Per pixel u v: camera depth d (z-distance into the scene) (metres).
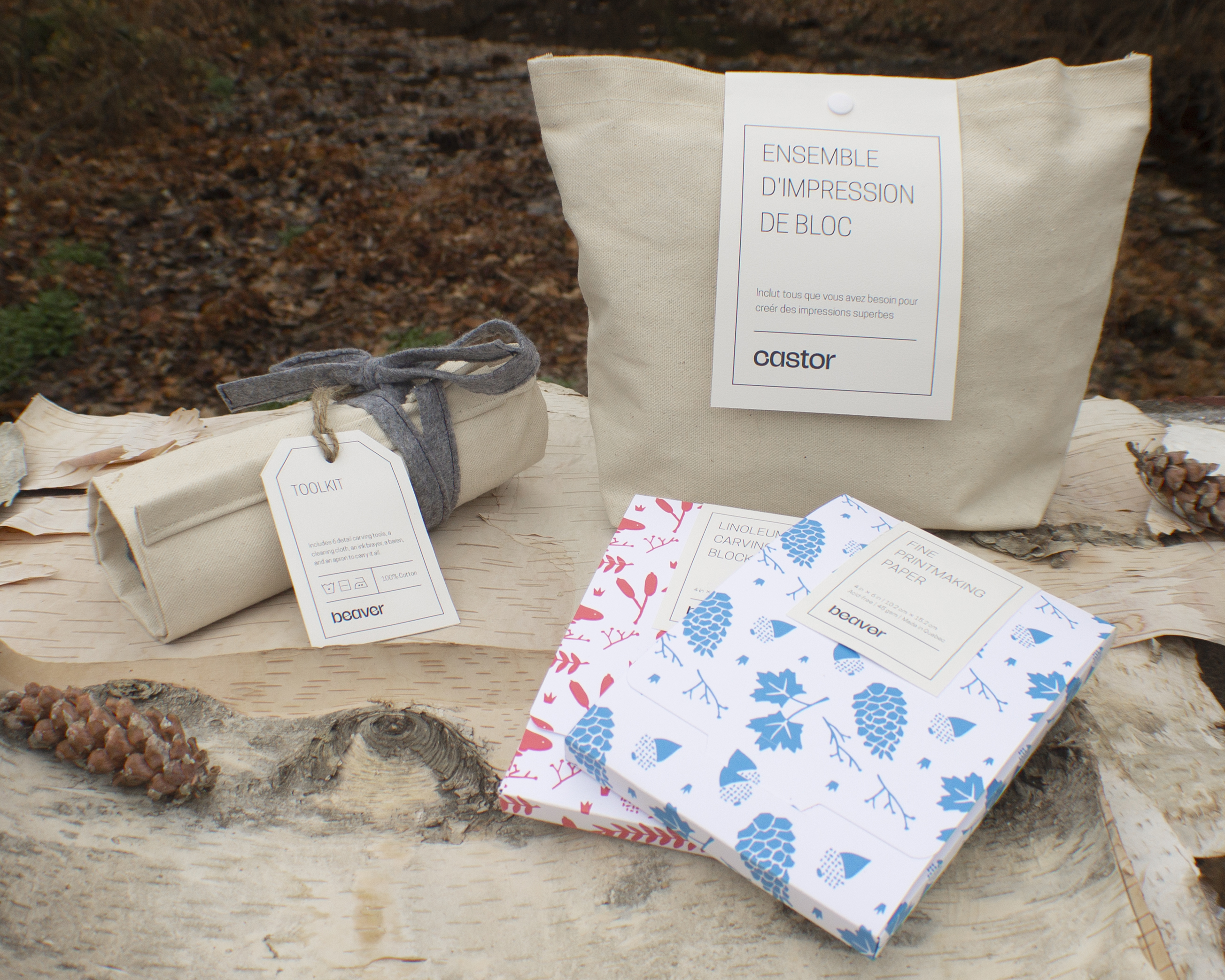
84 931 0.65
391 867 0.71
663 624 0.84
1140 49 3.54
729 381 0.96
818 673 0.73
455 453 1.01
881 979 0.64
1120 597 1.00
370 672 0.92
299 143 3.59
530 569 1.06
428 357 0.98
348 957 0.65
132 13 3.76
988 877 0.71
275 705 0.87
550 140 0.97
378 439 0.97
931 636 0.75
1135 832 0.76
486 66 4.27
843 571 0.82
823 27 4.48
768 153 0.93
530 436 1.10
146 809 0.75
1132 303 2.78
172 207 3.16
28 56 3.47
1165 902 0.71
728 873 0.71
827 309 0.94
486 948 0.66
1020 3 4.06
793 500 1.06
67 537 1.08
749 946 0.66
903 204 0.93
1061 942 0.66
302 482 0.91
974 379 0.98
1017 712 0.70
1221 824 0.77
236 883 0.70
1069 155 0.93
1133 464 1.23
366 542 0.93
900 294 0.93
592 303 1.02
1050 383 1.00
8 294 2.66
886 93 0.95
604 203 0.95
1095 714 0.88
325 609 0.90
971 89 0.95
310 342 2.69
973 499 1.05
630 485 1.08
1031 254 0.94
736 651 0.74
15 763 0.77
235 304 2.79
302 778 0.79
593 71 0.94
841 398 0.96
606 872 0.71
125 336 2.63
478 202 3.37
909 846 0.61
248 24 4.16
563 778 0.72
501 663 0.93
